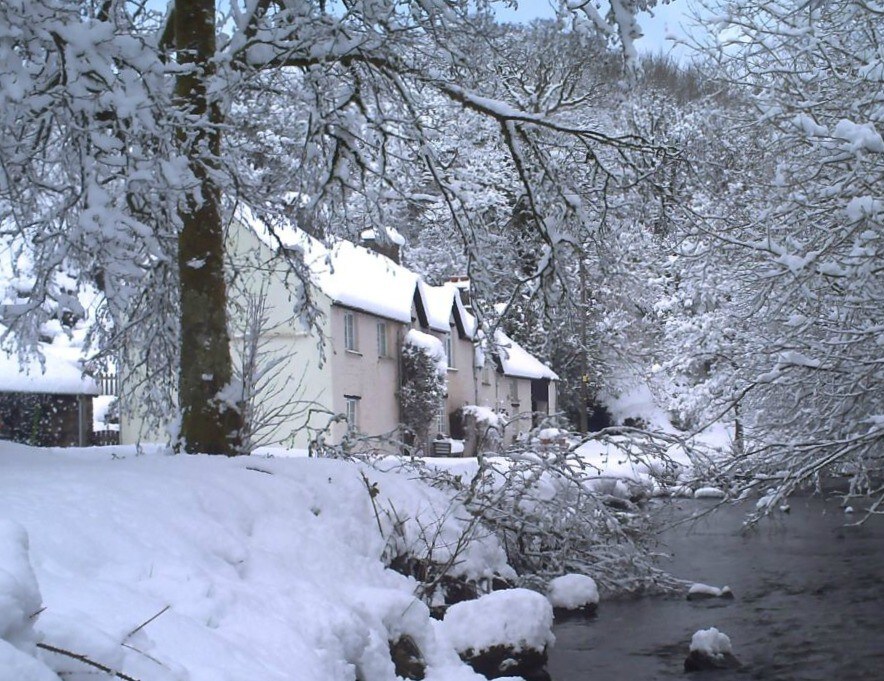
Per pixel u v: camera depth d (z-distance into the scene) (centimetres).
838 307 1427
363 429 3297
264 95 1295
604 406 5169
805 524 2183
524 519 1259
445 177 1356
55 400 2805
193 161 1096
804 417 1484
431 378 3619
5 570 363
